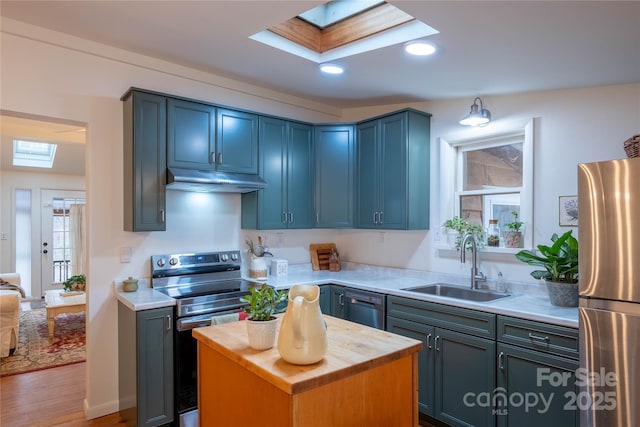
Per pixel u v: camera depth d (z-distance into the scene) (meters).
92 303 2.76
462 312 2.51
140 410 2.43
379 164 3.46
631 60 2.16
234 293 2.85
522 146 2.95
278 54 2.71
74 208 7.34
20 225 6.89
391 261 3.73
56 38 2.57
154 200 2.79
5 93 2.42
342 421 1.26
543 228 2.77
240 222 3.58
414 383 1.50
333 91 3.45
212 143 3.06
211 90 3.29
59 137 4.71
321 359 1.31
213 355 1.56
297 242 4.00
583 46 2.04
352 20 2.52
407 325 2.82
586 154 2.59
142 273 2.99
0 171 6.68
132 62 2.87
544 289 2.71
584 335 1.88
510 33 1.98
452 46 2.21
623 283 1.76
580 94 2.62
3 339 3.85
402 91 3.22
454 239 3.27
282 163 3.51
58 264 7.21
